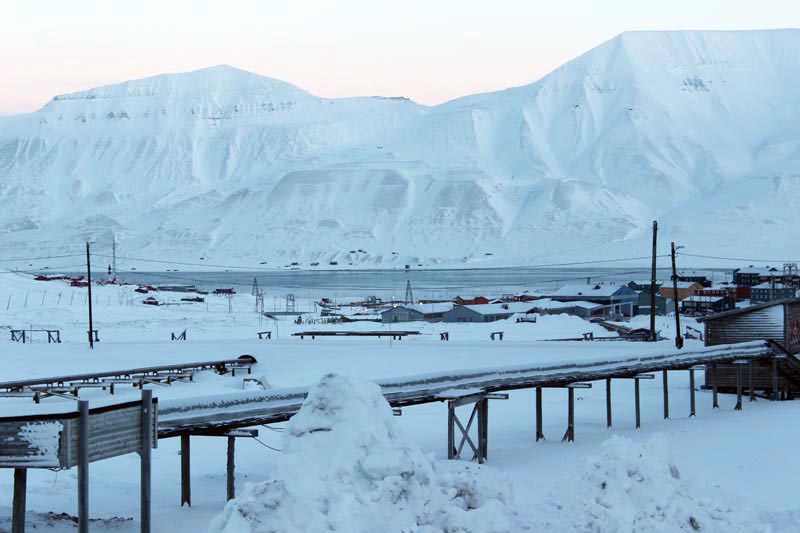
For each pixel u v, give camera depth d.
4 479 24.39
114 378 49.78
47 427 14.42
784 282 146.88
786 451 29.97
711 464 27.77
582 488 15.19
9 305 107.69
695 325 98.00
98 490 24.11
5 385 44.31
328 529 11.95
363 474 12.89
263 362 56.00
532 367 33.28
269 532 11.74
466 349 57.66
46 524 18.98
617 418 39.59
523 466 27.77
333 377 13.83
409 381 28.83
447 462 15.20
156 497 23.56
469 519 12.98
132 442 16.02
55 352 61.94
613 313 124.38
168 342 64.75
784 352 45.81
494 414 41.03
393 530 12.34
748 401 45.03
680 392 48.69
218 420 21.98
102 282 149.00
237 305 135.88
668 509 15.07
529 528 13.77
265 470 28.27
